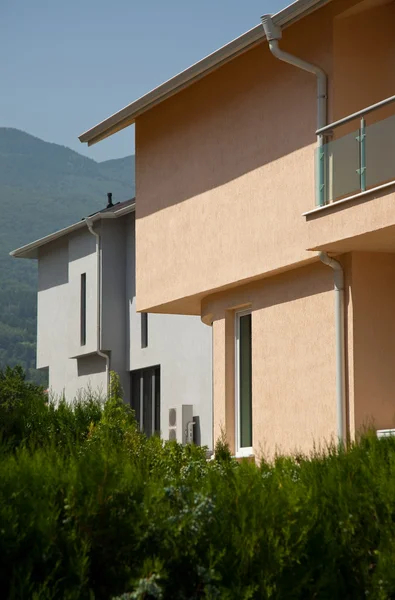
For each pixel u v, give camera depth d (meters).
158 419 32.09
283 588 6.48
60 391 38.06
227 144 17.30
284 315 15.85
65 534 6.30
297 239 15.24
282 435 15.68
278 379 15.88
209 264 17.70
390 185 12.70
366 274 14.22
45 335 39.78
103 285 34.16
